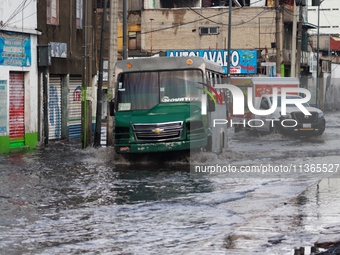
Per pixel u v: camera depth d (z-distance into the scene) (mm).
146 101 20516
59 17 29703
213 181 16734
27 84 26500
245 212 12203
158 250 9188
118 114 20531
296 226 9969
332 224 10094
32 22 26688
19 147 25797
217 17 66500
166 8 67312
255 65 63062
